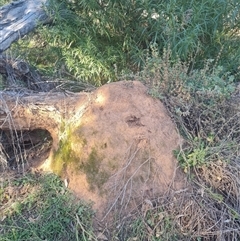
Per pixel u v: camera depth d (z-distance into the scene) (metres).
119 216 1.46
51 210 1.48
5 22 2.30
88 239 1.41
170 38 2.08
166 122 1.55
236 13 2.19
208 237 1.44
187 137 1.55
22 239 1.42
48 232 1.44
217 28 2.21
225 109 1.60
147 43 2.23
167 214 1.44
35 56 2.48
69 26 2.28
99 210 1.47
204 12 2.14
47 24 2.40
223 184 1.50
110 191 1.48
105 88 1.60
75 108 1.63
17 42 2.46
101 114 1.55
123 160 1.49
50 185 1.55
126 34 2.25
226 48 2.23
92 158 1.51
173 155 1.50
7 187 1.58
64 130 1.61
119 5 2.21
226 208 1.47
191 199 1.46
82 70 2.24
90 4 2.20
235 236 1.44
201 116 1.59
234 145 1.53
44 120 1.67
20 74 2.07
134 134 1.51
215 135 1.55
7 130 1.73
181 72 1.71
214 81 1.68
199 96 1.62
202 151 1.49
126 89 1.58
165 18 2.12
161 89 1.63
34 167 1.66
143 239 1.42
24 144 1.76
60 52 2.34
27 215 1.49
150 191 1.48
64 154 1.57
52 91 1.83
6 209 1.50
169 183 1.48
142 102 1.56
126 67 2.27
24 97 1.69
